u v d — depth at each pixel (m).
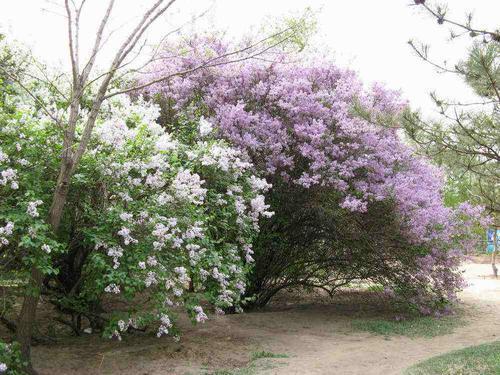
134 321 5.83
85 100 7.27
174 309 9.20
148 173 6.38
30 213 4.88
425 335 8.09
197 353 6.68
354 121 9.00
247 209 7.82
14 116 5.52
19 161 5.19
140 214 5.60
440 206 9.67
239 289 7.24
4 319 6.22
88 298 6.20
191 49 8.80
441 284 9.95
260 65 9.62
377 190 9.08
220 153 6.97
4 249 5.48
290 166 9.10
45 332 7.35
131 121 6.82
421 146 6.43
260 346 7.18
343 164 9.15
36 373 5.35
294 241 10.18
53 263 6.77
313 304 11.09
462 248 10.06
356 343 7.52
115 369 5.99
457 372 5.51
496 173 6.74
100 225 5.68
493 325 8.87
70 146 5.20
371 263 9.97
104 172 5.68
